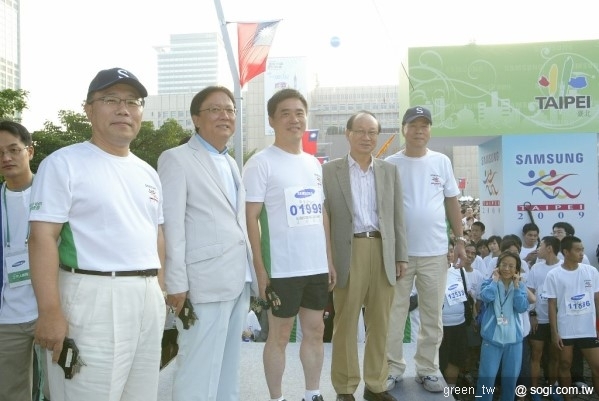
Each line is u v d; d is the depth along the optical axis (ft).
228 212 9.61
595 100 28.30
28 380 11.25
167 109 278.05
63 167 7.20
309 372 11.11
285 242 10.57
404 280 13.10
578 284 19.30
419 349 13.19
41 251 6.90
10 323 10.77
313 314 11.04
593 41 28.32
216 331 9.37
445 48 28.76
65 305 7.13
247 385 13.42
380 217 11.90
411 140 13.35
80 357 7.06
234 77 24.38
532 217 28.78
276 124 10.97
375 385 11.92
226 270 9.37
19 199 11.10
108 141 7.71
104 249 7.29
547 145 28.66
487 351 17.16
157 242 8.61
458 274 19.49
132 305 7.43
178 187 9.24
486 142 31.89
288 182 10.69
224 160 10.12
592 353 19.13
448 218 14.30
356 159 12.16
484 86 28.68
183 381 9.29
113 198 7.43
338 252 11.73
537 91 28.53
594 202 28.53
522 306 16.89
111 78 7.55
